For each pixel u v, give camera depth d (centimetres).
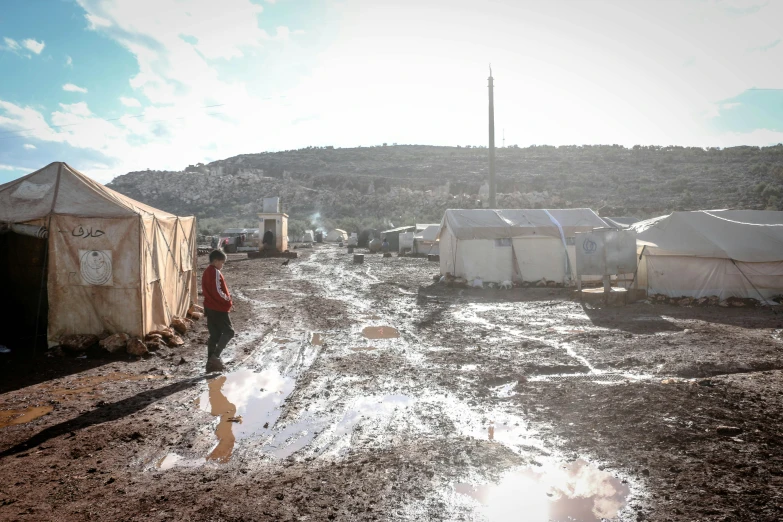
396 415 542
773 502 330
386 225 7500
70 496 364
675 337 910
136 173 12356
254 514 334
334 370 733
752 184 6519
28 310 949
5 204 832
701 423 473
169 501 355
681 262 1418
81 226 836
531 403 568
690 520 315
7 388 645
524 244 1850
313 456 438
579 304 1391
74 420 527
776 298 1327
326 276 2280
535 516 329
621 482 375
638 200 6500
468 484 378
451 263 1948
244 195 10888
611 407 529
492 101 3259
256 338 978
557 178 8575
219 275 747
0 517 331
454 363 763
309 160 14212
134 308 847
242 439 479
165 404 582
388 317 1216
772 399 541
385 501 352
